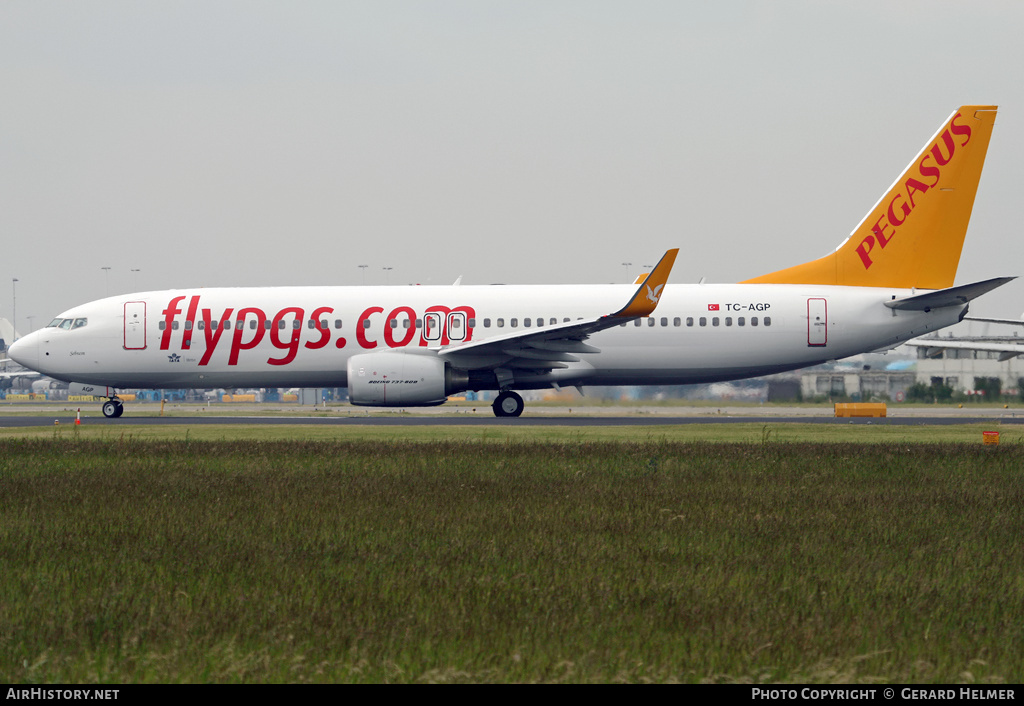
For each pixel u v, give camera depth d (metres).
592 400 187.88
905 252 140.88
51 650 28.66
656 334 139.50
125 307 144.12
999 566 40.34
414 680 26.12
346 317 140.50
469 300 140.75
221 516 53.03
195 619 31.64
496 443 95.81
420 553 42.94
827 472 72.31
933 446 91.75
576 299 140.75
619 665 27.09
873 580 37.41
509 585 36.44
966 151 138.62
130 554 42.94
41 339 143.88
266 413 181.25
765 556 42.09
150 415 168.88
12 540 46.41
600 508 55.41
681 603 33.75
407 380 132.88
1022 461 78.94
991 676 26.56
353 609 33.03
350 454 86.00
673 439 102.69
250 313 141.75
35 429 125.19
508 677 26.33
